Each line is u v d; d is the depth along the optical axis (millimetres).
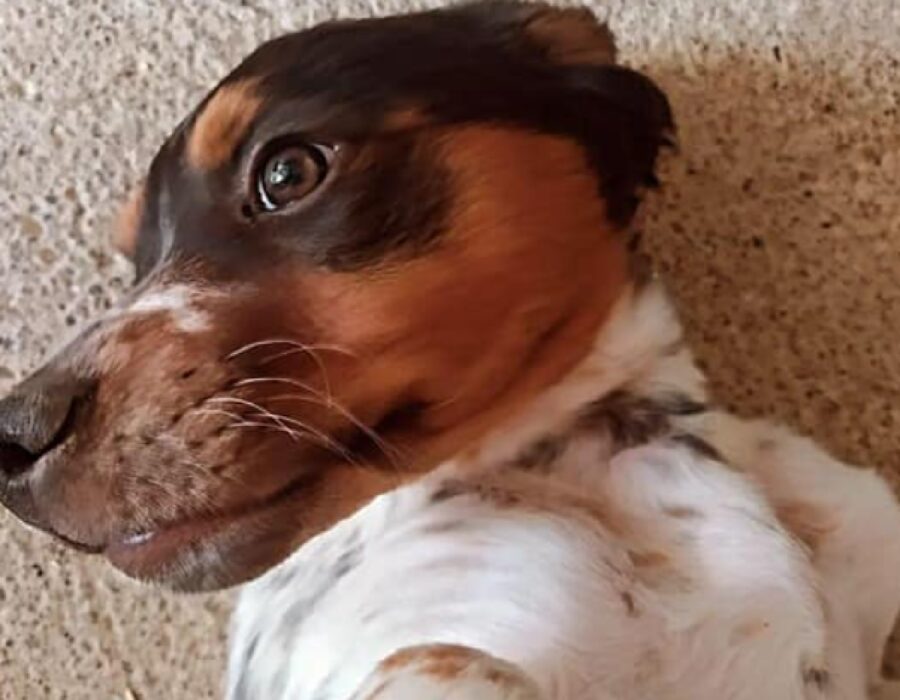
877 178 433
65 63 479
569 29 353
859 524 364
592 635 332
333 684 334
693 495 345
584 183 341
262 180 321
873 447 420
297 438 304
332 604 344
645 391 351
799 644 337
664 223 437
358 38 333
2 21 483
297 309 309
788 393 426
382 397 312
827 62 442
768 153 438
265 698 349
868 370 424
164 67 474
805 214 434
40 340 458
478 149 325
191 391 302
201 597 439
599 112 348
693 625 334
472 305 321
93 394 303
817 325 428
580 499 346
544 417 347
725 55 447
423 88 326
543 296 332
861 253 430
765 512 346
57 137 473
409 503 347
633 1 455
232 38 472
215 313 309
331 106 322
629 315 350
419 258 316
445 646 314
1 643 441
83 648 439
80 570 444
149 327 308
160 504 300
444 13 352
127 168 468
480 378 326
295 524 310
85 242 464
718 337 431
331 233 312
